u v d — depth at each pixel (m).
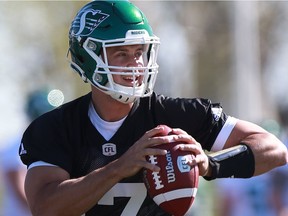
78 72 10.96
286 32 57.03
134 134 10.76
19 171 17.03
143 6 46.56
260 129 11.05
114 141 10.71
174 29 50.25
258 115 52.56
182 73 51.84
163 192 9.88
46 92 17.23
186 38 52.06
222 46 52.75
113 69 10.41
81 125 10.78
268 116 54.03
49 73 34.59
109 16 10.48
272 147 10.85
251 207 19.88
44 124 10.84
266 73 59.34
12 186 17.05
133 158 9.80
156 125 10.80
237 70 51.75
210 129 10.93
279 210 19.80
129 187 10.64
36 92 17.33
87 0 34.53
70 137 10.73
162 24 48.50
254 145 10.77
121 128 10.74
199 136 10.93
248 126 11.03
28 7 35.25
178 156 9.88
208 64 52.78
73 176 10.73
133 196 10.65
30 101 17.16
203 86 52.75
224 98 52.56
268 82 57.94
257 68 53.16
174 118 10.81
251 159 10.67
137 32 10.38
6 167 17.03
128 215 10.67
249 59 51.97
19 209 17.05
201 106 10.90
